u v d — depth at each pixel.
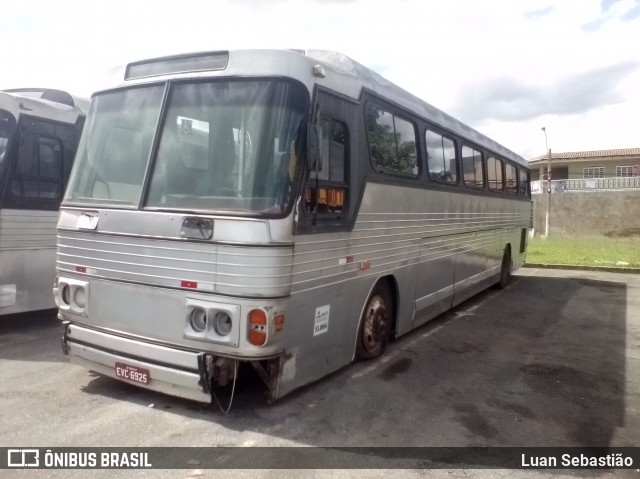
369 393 5.44
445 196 8.23
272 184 4.28
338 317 5.37
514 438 4.57
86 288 4.93
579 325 9.17
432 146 7.70
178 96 4.75
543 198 33.25
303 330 4.75
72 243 5.06
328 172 4.95
